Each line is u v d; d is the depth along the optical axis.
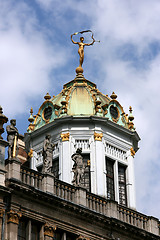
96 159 57.19
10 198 44.94
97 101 59.84
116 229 51.44
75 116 58.53
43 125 59.75
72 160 56.88
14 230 44.28
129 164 59.84
